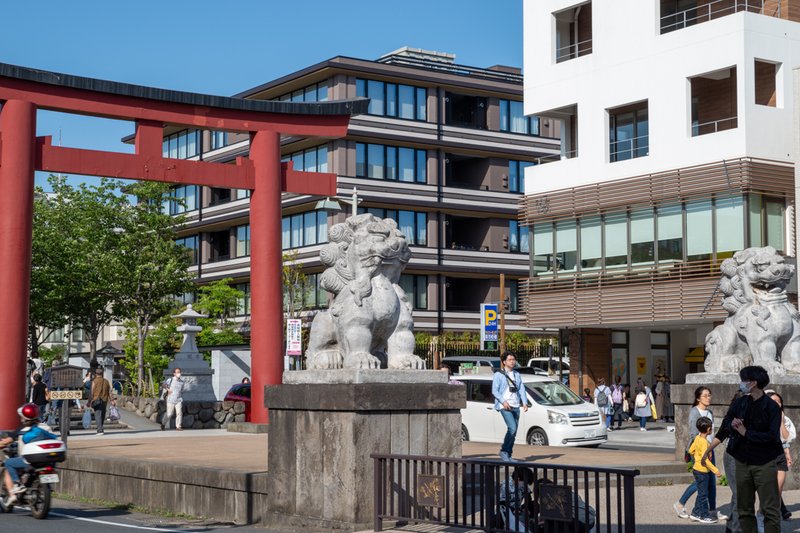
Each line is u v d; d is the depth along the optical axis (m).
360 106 31.45
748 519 10.38
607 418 38.84
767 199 37.47
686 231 38.59
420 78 61.50
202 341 57.50
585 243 42.69
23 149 26.50
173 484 16.22
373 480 12.56
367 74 59.91
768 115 37.38
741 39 37.03
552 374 49.69
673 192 38.97
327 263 13.37
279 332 29.47
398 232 13.35
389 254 13.17
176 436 27.22
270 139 29.95
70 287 52.66
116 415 34.06
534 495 10.51
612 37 41.62
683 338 47.34
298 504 13.34
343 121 31.34
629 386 44.94
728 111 39.25
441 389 13.23
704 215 38.00
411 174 62.09
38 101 26.89
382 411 12.77
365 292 13.09
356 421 12.52
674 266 38.97
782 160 37.56
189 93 28.73
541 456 19.94
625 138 41.78
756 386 10.34
